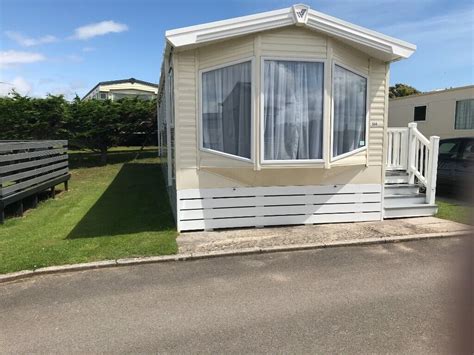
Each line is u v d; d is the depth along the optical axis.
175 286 4.09
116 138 16.39
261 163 5.84
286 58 5.81
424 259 4.86
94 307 3.61
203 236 5.87
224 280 4.24
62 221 6.85
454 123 13.88
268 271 4.50
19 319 3.40
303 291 3.91
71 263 4.65
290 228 6.31
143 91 26.20
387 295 3.78
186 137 6.00
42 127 15.05
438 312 3.40
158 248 5.21
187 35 5.45
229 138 5.98
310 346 2.91
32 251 5.09
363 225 6.50
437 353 2.79
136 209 7.85
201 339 3.03
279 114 5.89
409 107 15.94
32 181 7.79
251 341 2.99
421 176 7.44
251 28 5.58
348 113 6.34
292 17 5.66
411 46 6.07
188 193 6.10
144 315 3.44
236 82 5.88
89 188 10.65
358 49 6.19
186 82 5.88
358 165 6.54
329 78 5.95
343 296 3.78
